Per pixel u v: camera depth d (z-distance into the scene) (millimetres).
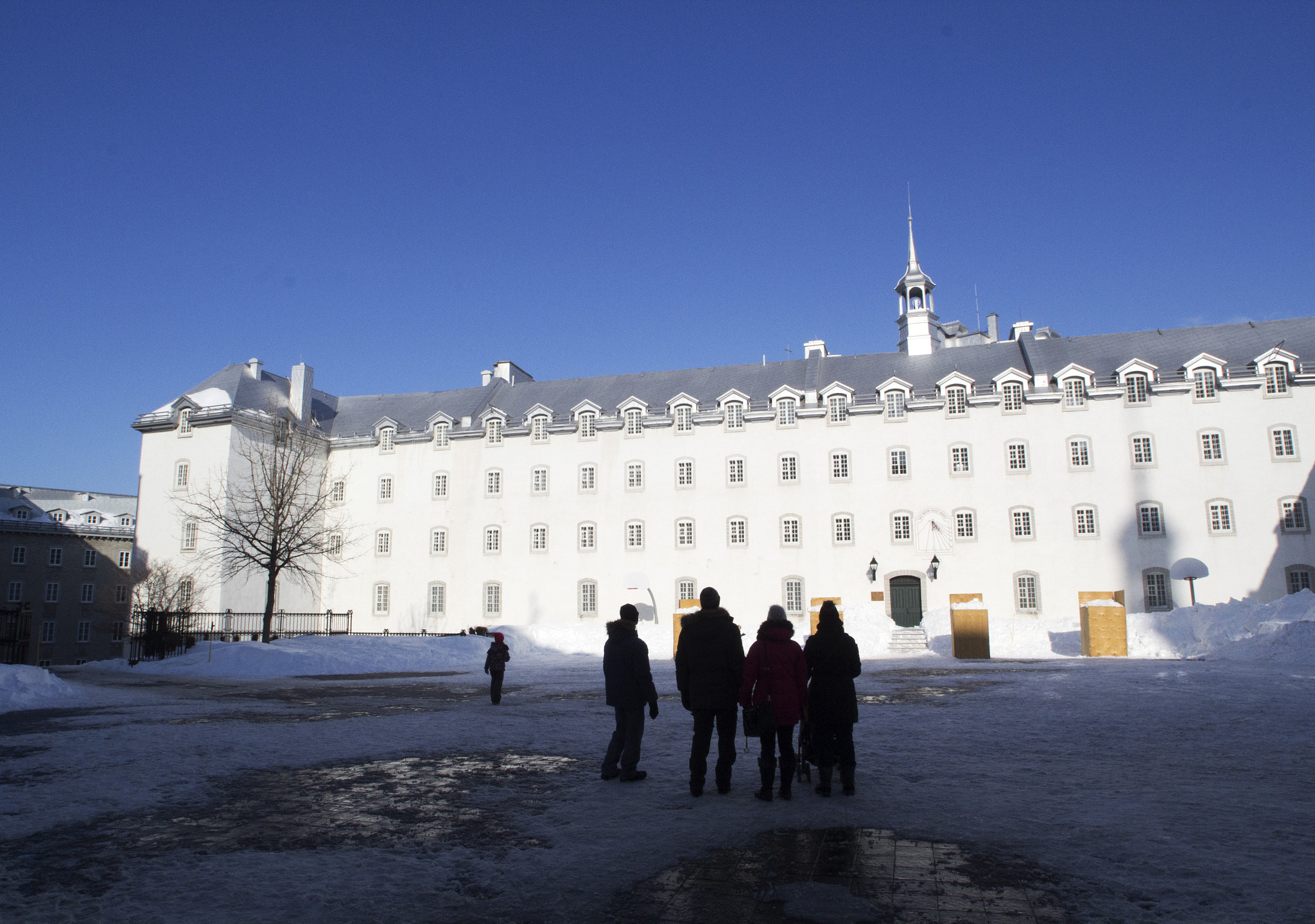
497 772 10781
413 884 6547
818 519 52875
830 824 8016
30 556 78375
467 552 58125
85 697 21734
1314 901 5930
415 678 28844
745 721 9000
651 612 54344
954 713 15898
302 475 52344
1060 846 7234
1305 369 47438
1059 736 12953
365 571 59781
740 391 56531
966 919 5695
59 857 7262
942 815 8281
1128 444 49312
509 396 63938
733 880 6516
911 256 67938
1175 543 47906
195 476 55500
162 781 10273
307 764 11406
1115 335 54688
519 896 6266
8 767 11172
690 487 55094
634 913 5895
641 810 8719
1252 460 47594
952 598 46969
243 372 60250
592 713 17062
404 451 60625
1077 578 48875
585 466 56969
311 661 34531
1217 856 6918
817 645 9406
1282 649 28016
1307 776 9930
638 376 62656
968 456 51344
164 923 5789
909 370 56094
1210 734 12906
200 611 52125
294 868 6926
